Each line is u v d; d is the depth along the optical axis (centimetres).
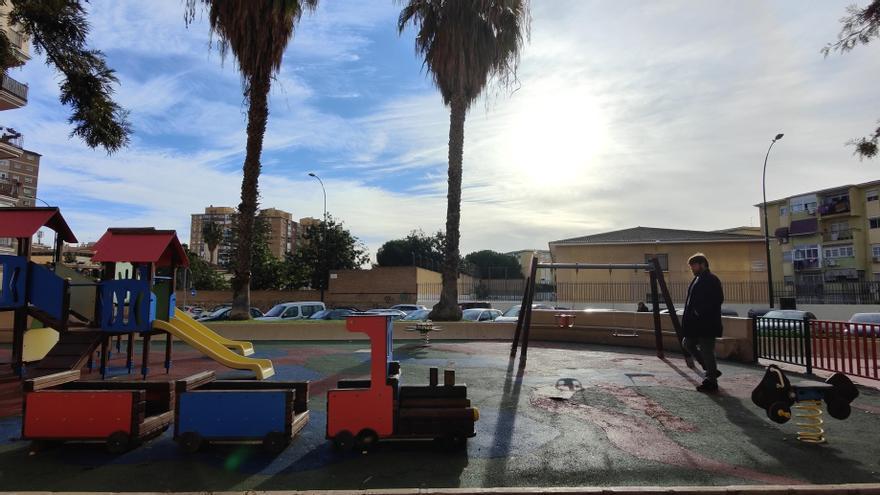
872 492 427
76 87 878
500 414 667
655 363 1062
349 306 4378
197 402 517
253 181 1717
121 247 878
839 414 564
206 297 4556
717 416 656
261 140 1725
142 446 539
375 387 524
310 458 506
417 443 551
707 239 3575
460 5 1755
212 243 7488
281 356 1195
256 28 1625
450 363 1065
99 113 898
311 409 695
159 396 589
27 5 823
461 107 1814
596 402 727
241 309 1698
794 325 1004
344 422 521
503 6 1775
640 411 680
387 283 4362
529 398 751
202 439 512
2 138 2995
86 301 1066
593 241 3666
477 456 514
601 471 474
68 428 513
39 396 516
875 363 858
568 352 1238
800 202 5862
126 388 580
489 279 4031
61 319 882
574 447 541
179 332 912
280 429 515
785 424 622
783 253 5997
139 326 888
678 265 3544
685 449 535
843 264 5441
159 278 988
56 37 856
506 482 449
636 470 477
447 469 479
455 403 536
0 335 1483
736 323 1121
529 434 584
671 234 3797
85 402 516
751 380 873
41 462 495
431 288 4706
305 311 2214
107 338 901
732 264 3525
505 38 1819
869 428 607
